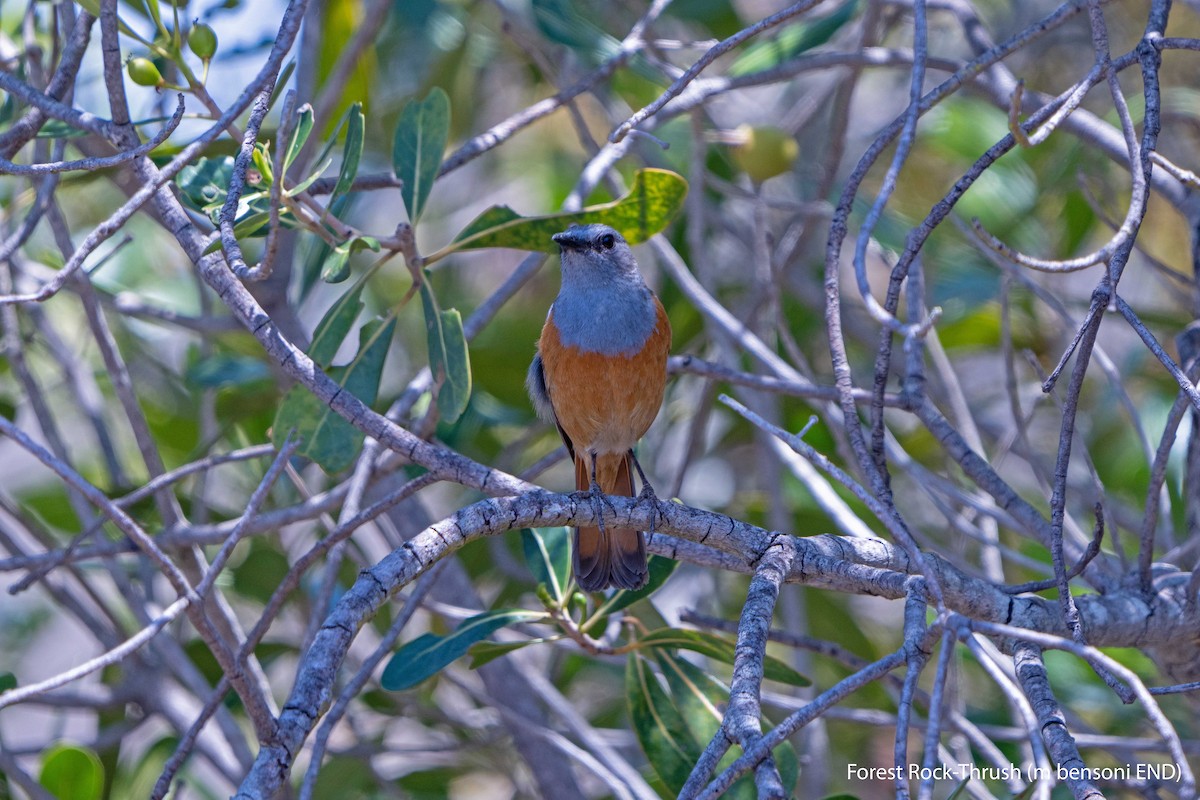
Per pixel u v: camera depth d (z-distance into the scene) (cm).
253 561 1185
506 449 1166
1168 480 1114
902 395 835
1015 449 1175
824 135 1491
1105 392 1280
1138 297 1441
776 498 1134
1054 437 1387
